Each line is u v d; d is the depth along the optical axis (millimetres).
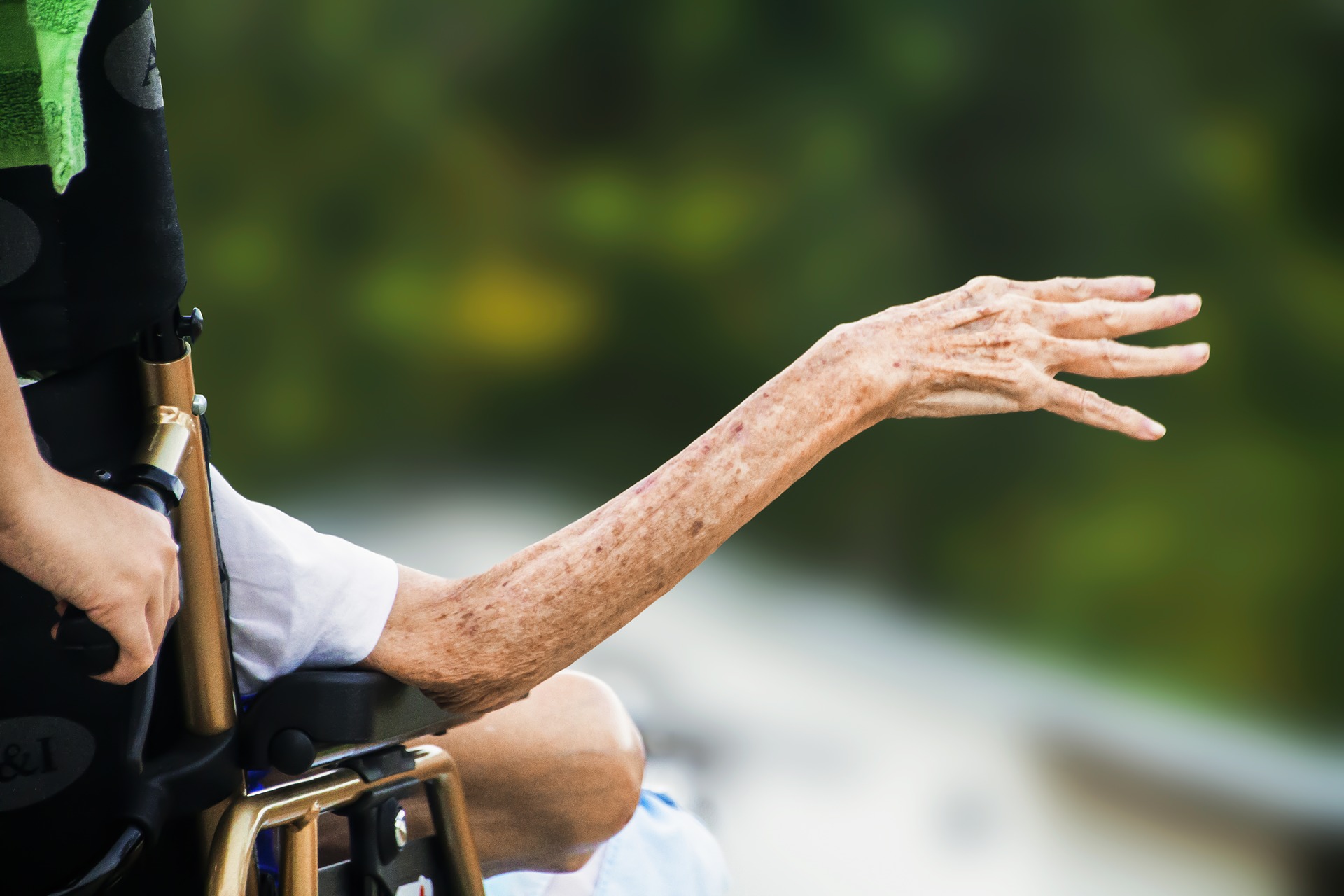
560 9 31641
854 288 30781
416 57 31750
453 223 31859
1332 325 27422
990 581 26922
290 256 31109
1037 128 29781
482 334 31703
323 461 30391
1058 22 29312
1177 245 28750
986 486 27219
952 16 30188
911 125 30562
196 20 30328
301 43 30906
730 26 31375
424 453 30766
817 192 31078
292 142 31141
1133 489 26766
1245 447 26703
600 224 31953
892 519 27219
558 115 31781
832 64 31125
